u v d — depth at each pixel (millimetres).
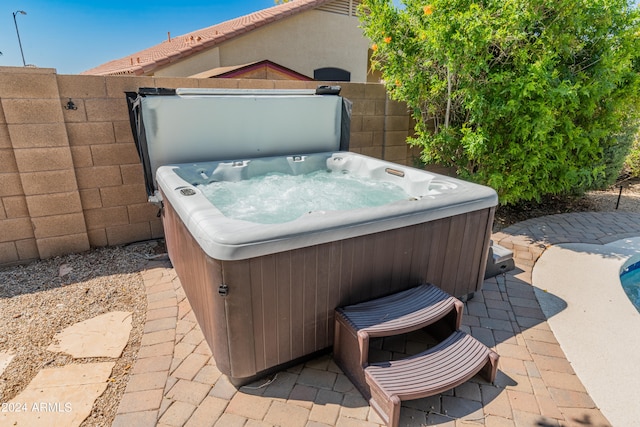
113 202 3436
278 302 1806
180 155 3225
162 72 7086
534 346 2221
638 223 4379
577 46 3730
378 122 4723
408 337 2307
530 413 1755
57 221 3223
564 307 2635
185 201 2137
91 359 2064
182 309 2539
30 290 2768
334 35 8836
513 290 2861
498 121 3812
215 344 1836
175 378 1935
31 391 1838
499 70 3578
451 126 4062
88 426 1658
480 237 2527
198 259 1886
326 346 2070
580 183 4766
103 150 3275
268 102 3498
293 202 3121
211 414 1729
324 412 1754
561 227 4246
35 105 2920
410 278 2260
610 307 2633
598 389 1896
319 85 4172
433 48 3414
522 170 3932
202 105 3180
